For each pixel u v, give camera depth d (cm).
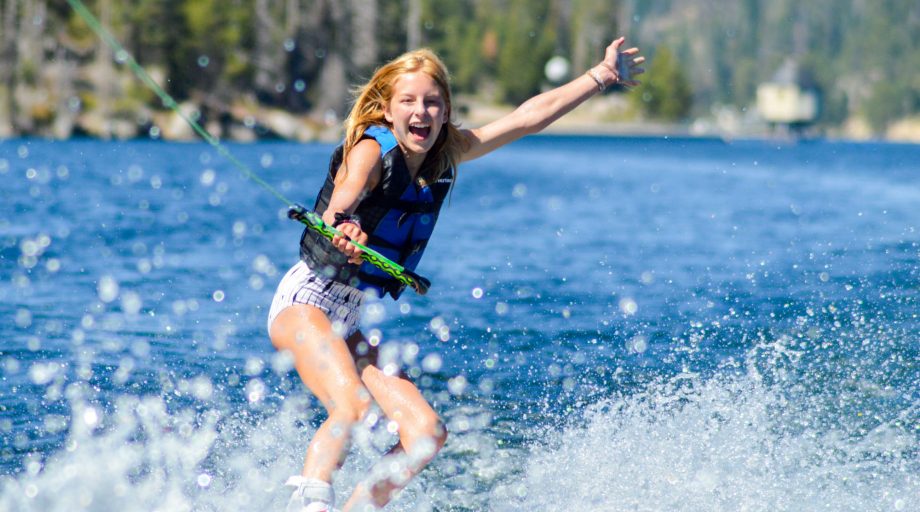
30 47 13800
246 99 15525
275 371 1681
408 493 1220
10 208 3847
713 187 6800
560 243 3481
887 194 6197
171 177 6056
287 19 16150
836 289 2536
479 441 1399
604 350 1894
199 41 14875
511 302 2331
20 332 1845
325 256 1162
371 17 16762
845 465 1322
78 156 8156
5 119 13488
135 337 1856
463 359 1811
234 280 2489
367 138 1137
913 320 2158
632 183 7144
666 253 3247
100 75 14262
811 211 4875
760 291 2509
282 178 6450
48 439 1305
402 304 2255
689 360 1830
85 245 2962
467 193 5831
